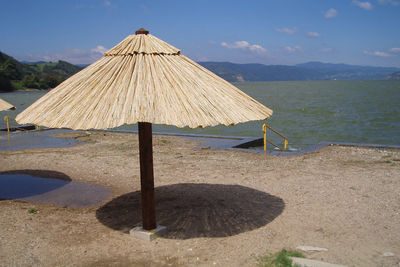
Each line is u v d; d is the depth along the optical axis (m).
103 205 6.24
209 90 4.35
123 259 4.03
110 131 17.39
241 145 12.92
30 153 11.68
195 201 6.22
